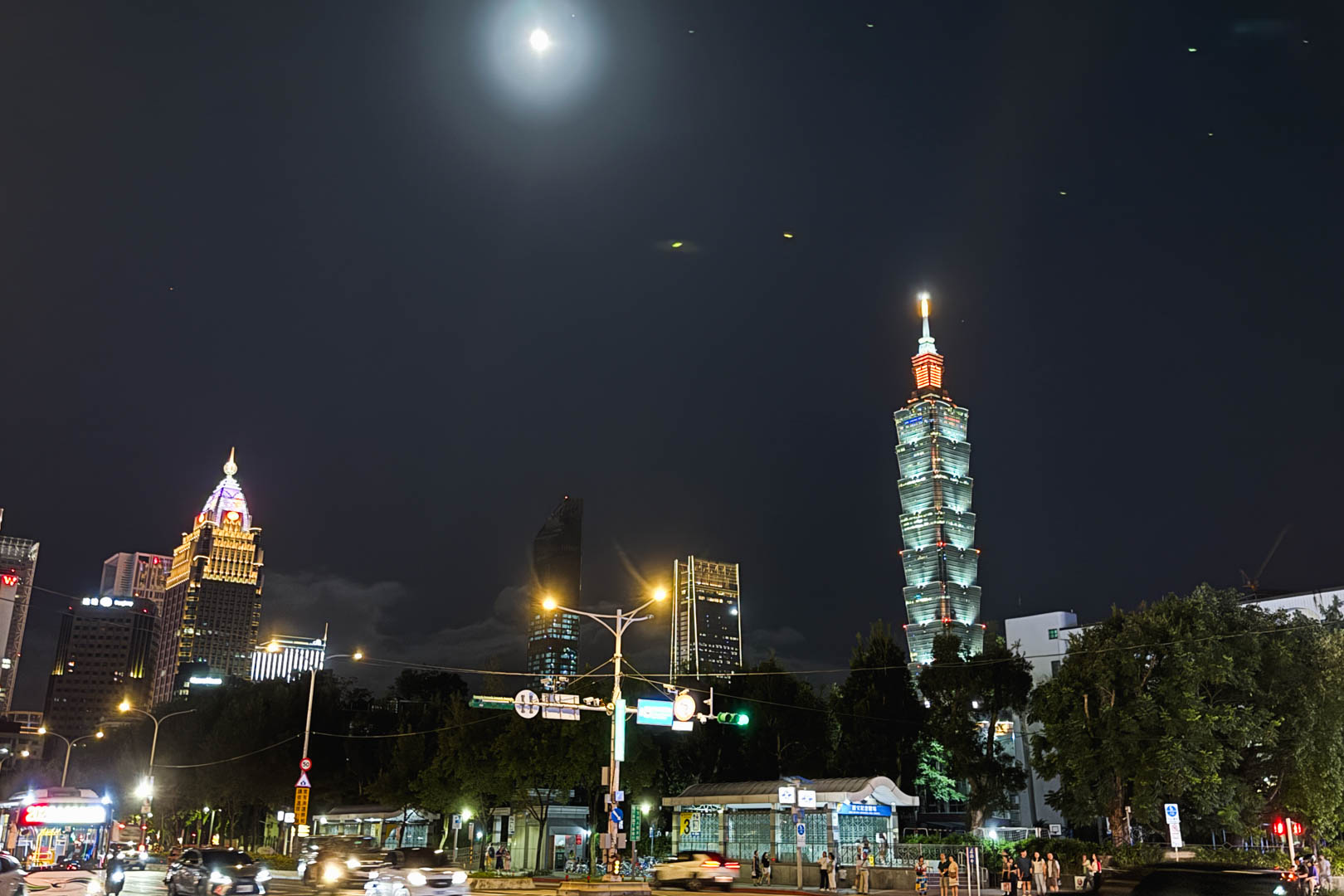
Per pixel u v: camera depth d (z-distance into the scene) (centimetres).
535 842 7125
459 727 6581
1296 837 5000
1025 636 9850
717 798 5634
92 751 12312
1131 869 2170
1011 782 6856
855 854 5228
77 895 3931
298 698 8681
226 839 10006
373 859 3844
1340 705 4716
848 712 7144
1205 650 4772
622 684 6412
